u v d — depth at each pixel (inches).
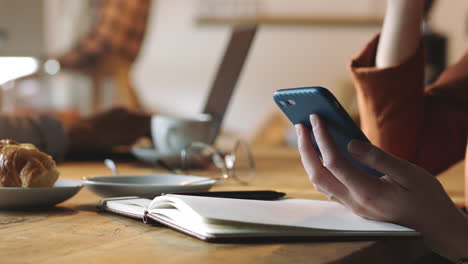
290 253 15.8
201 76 213.5
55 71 130.0
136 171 46.0
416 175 19.0
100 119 55.7
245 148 44.6
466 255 19.0
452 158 37.2
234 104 209.3
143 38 137.5
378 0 194.7
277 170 48.3
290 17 201.8
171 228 19.3
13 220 21.7
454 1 184.7
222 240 17.0
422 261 23.4
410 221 19.2
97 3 138.0
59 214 23.3
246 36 49.8
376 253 17.3
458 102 36.9
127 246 16.7
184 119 46.4
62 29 207.6
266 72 205.9
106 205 23.9
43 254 15.6
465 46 184.4
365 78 33.4
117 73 136.5
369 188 19.3
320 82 200.8
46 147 49.9
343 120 18.3
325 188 20.9
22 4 206.8
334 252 16.1
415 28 32.3
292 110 20.2
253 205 20.3
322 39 200.1
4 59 121.6
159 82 217.8
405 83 33.2
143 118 56.9
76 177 40.3
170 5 213.5
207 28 211.2
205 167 44.9
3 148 25.5
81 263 14.6
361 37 196.9
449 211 19.0
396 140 34.7
